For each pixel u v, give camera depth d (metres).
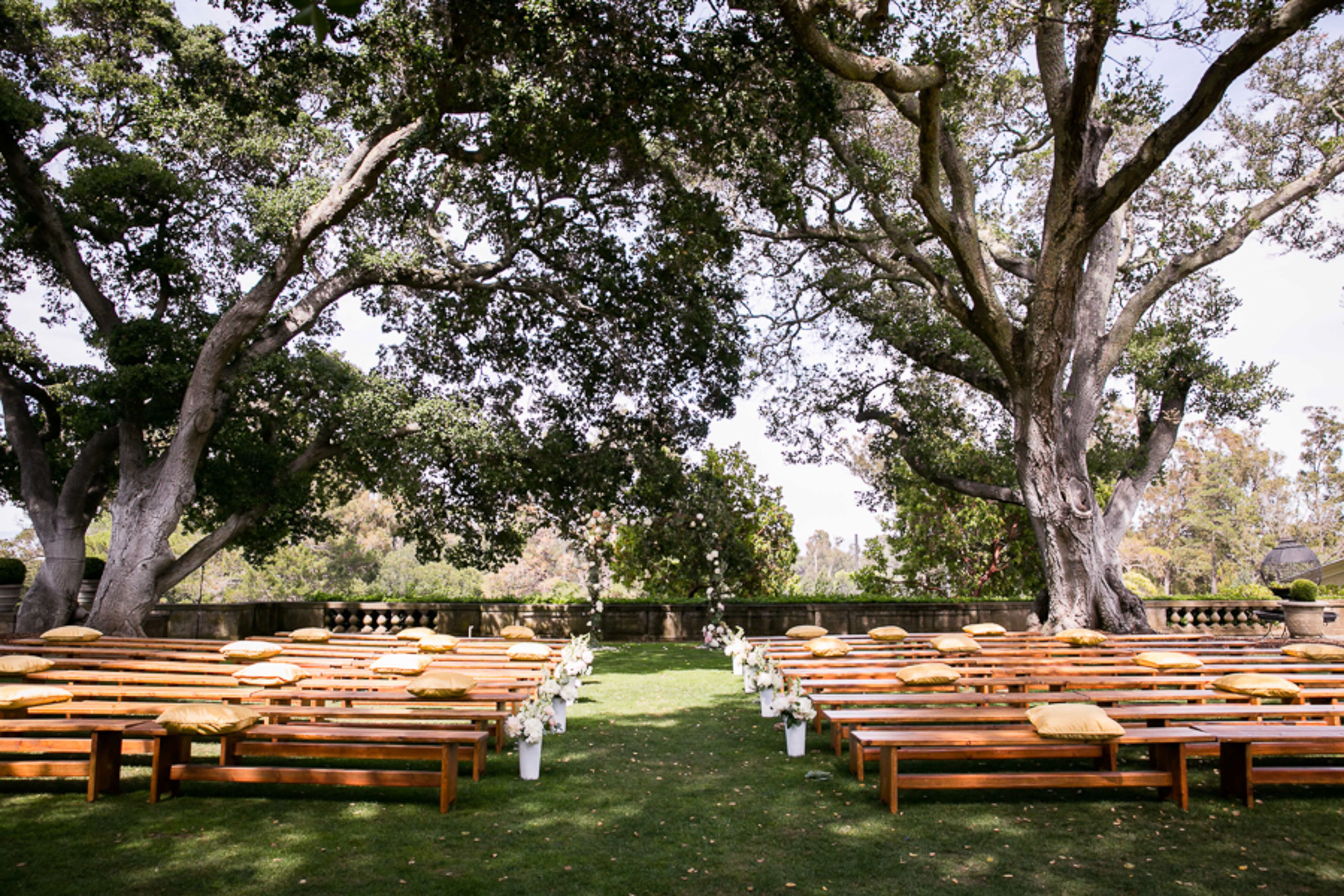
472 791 5.19
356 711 5.44
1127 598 13.27
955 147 12.26
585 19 10.38
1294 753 4.96
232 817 4.60
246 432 12.98
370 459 13.32
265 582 32.75
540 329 15.41
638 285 14.30
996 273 16.53
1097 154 12.27
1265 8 8.22
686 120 11.17
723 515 14.68
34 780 5.25
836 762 5.97
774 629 15.58
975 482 15.55
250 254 12.50
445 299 14.32
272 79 11.45
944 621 15.80
